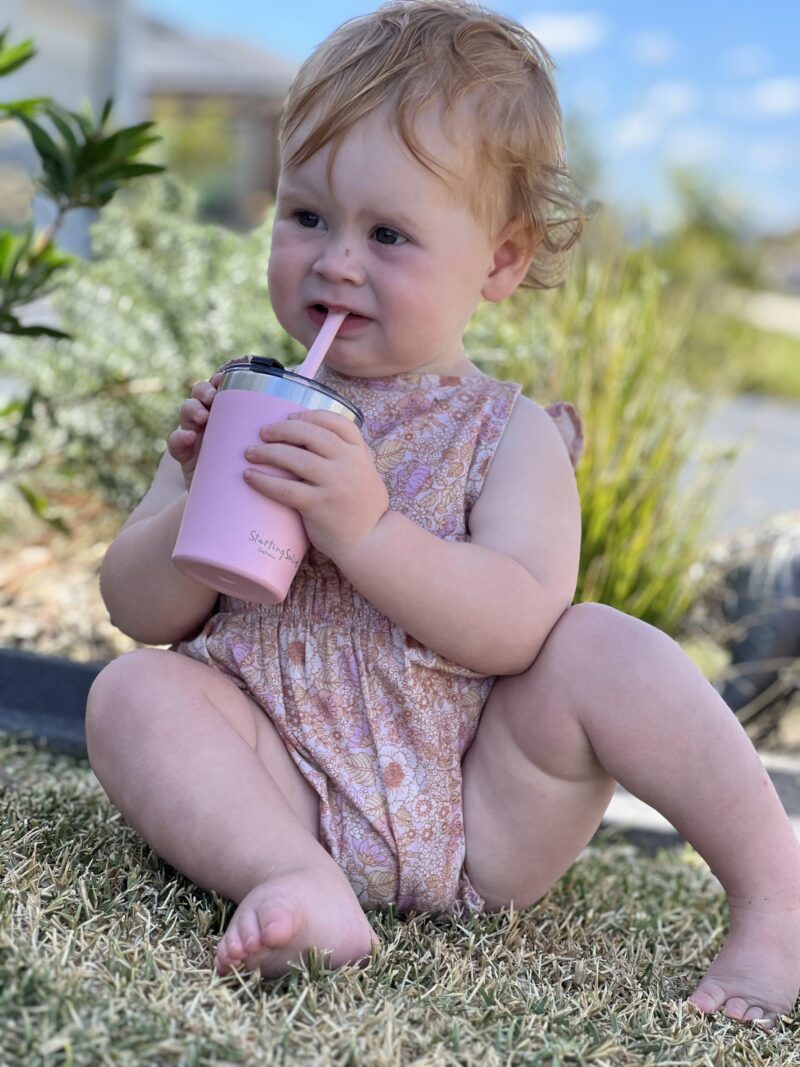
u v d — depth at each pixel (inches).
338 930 42.4
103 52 247.4
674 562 103.0
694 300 167.9
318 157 51.1
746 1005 46.3
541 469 54.0
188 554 45.1
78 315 110.6
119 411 106.2
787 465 222.1
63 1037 33.0
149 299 108.6
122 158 75.6
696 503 106.3
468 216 52.3
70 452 107.2
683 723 48.0
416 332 51.9
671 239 349.4
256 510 45.0
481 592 48.7
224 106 508.1
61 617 99.7
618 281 111.8
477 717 52.1
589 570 97.3
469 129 51.7
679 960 52.3
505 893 51.9
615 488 99.0
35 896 41.8
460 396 55.1
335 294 51.0
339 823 49.3
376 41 52.7
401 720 50.3
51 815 54.3
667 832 74.9
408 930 47.5
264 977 41.9
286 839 44.9
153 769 46.0
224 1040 34.9
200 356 104.5
